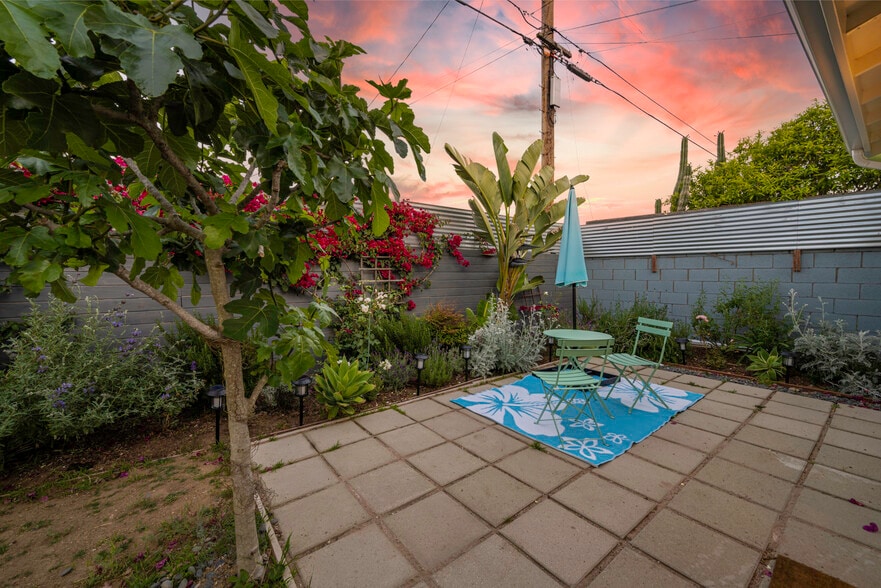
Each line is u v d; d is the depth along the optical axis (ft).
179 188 4.48
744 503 7.60
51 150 2.76
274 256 5.32
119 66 2.81
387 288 19.33
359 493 8.00
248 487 5.46
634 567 5.94
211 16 2.92
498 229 21.97
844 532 6.70
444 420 12.04
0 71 2.43
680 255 22.44
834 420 11.90
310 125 4.30
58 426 9.20
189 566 5.94
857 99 6.99
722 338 19.47
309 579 5.74
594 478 8.57
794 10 5.05
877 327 16.03
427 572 5.87
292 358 4.89
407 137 4.64
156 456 9.91
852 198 16.53
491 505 7.57
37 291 2.97
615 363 13.21
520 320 23.45
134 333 11.49
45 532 6.91
